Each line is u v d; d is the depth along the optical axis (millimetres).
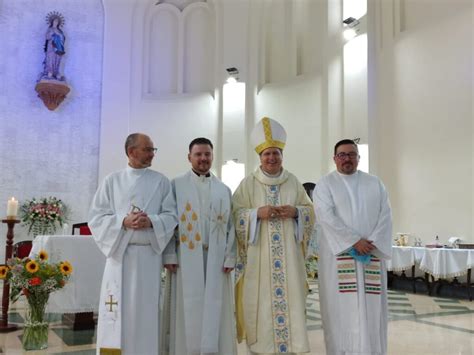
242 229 3520
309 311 6164
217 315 3367
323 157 10688
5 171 11625
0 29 11914
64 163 12125
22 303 6668
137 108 12883
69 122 12273
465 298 7379
